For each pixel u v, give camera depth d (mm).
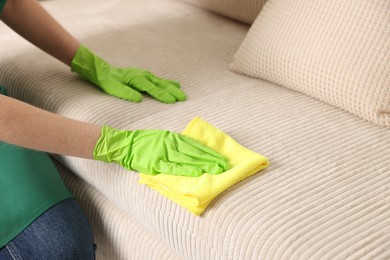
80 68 1422
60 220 1164
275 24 1387
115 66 1501
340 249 883
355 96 1223
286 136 1190
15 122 1080
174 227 1075
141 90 1383
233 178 1040
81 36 1676
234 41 1678
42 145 1114
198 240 1028
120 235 1271
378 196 1002
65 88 1411
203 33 1733
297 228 932
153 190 1117
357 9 1244
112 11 1891
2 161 1230
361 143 1164
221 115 1277
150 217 1127
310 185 1034
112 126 1257
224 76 1469
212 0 1801
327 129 1215
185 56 1577
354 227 927
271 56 1373
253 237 943
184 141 1154
